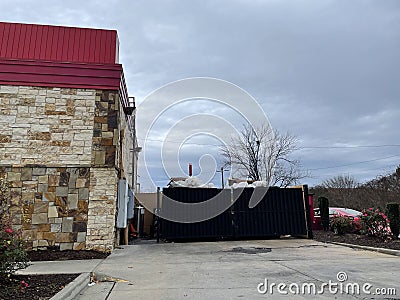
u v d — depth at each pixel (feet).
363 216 32.76
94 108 27.66
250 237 38.37
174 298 12.12
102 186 26.53
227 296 12.20
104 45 29.68
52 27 29.19
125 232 33.12
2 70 26.76
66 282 14.38
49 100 27.09
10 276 14.26
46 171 26.02
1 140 25.86
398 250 24.20
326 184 93.56
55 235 25.20
